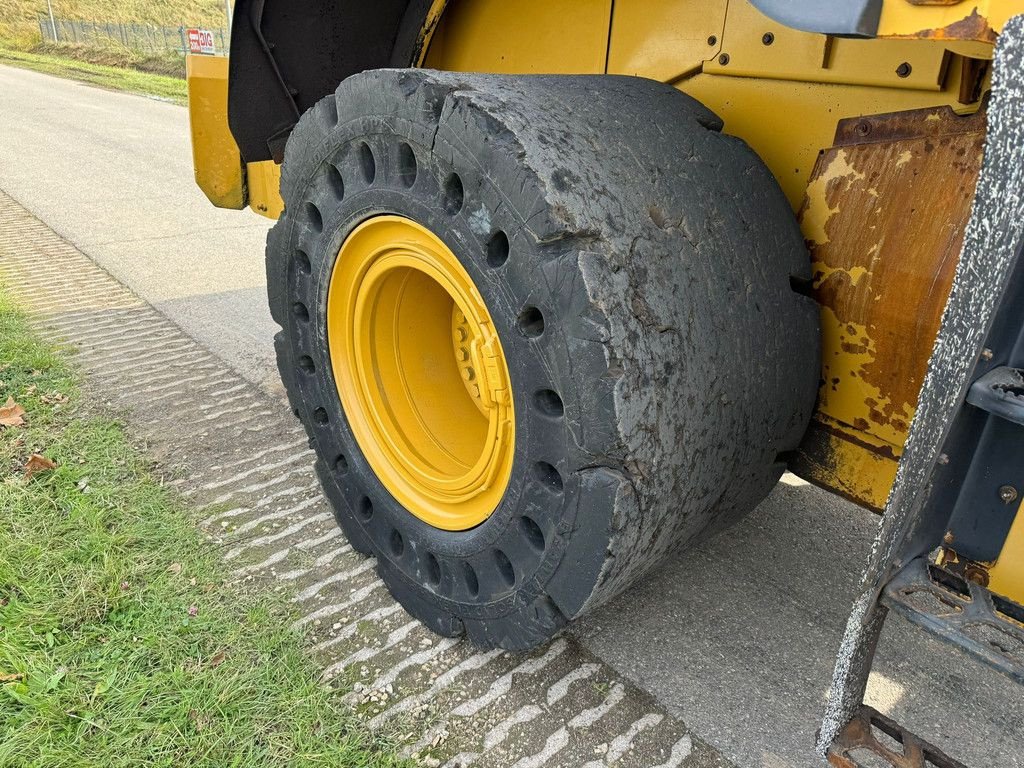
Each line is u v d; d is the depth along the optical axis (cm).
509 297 160
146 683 194
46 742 178
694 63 194
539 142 153
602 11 213
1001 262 108
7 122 1211
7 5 3872
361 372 222
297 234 220
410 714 193
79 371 374
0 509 256
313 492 283
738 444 171
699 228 162
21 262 546
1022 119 102
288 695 194
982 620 122
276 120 295
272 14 263
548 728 191
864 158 163
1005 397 111
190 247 604
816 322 176
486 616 194
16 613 212
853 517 282
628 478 153
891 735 141
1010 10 100
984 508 130
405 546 218
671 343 153
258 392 361
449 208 170
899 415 170
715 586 244
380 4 275
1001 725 198
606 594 170
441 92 167
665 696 202
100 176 850
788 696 203
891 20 107
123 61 2780
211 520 265
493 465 184
